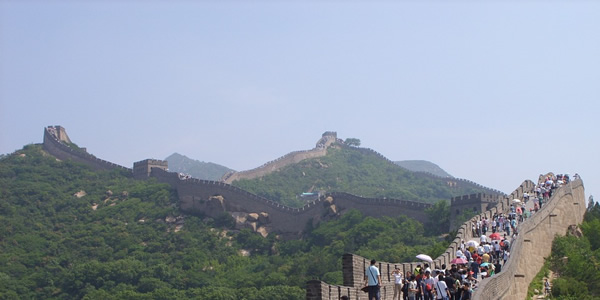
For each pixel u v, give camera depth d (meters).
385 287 46.66
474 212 138.38
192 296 139.75
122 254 168.62
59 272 160.50
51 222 190.62
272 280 137.00
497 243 63.75
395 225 150.25
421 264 50.34
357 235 148.62
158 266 153.50
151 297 140.62
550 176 102.88
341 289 41.25
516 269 64.44
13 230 183.12
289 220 175.75
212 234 173.88
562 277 74.62
